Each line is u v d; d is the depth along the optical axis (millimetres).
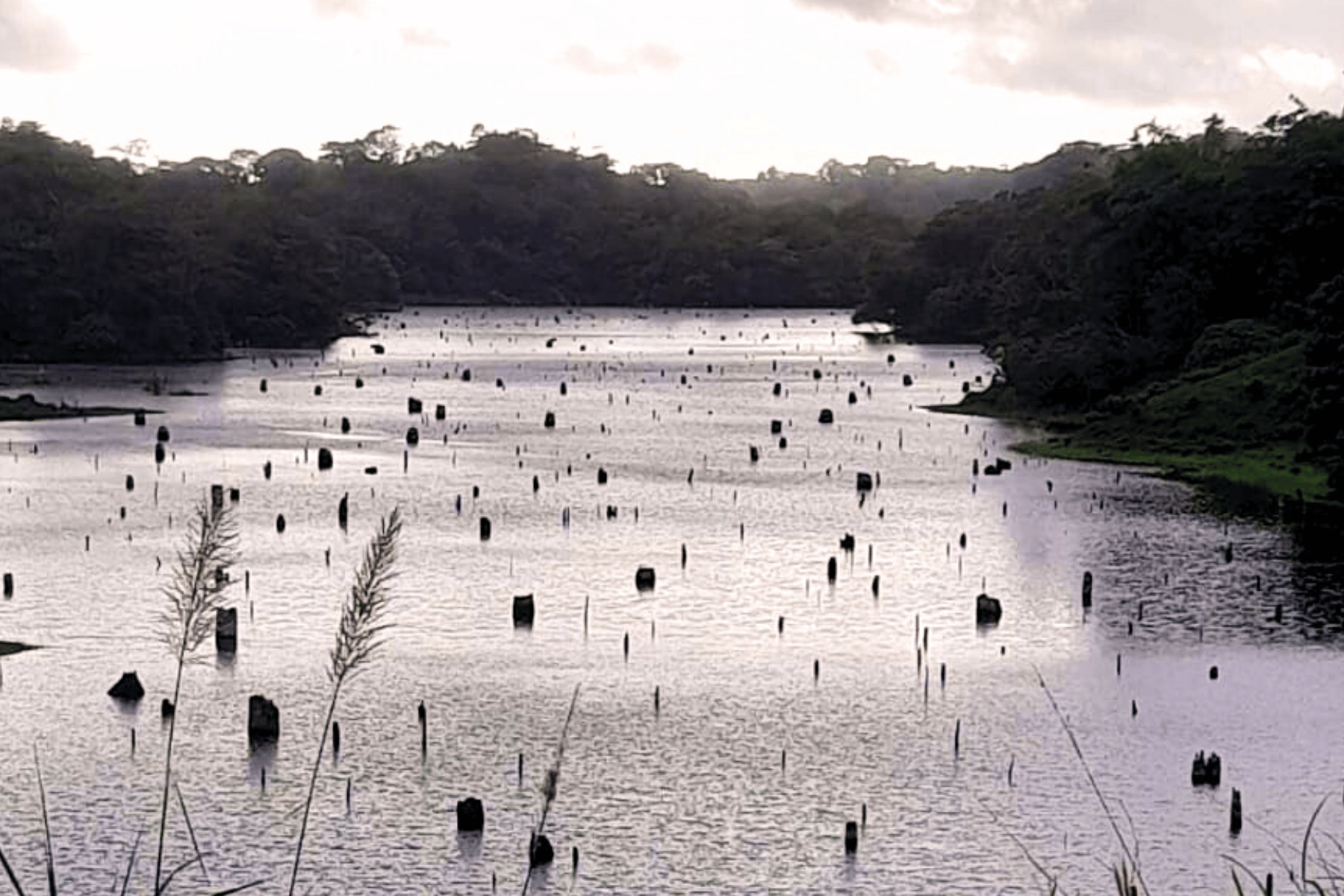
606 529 140375
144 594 110062
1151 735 83000
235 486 160625
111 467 173000
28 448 187125
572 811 71875
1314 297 171625
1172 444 189125
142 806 71312
